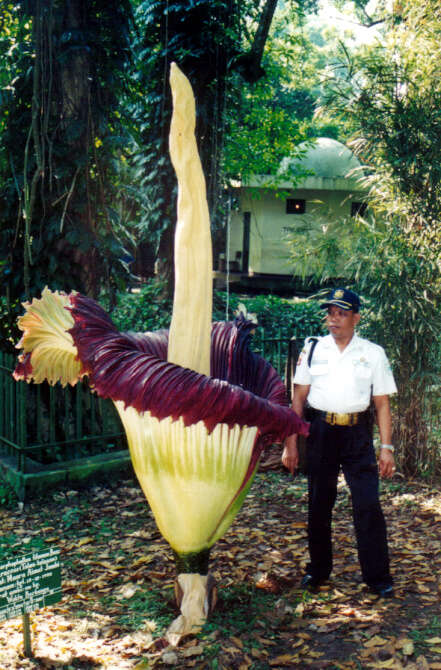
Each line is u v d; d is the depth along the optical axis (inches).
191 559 125.6
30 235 243.6
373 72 219.9
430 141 214.7
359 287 220.4
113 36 257.3
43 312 117.6
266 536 180.2
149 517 198.7
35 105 226.8
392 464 142.6
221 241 789.9
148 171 464.8
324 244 222.8
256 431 115.5
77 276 250.8
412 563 159.9
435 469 226.5
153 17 438.3
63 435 249.6
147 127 458.0
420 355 219.6
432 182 216.2
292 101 843.4
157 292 498.6
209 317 115.8
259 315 493.4
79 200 244.1
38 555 119.4
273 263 752.3
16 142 247.3
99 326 113.7
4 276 247.3
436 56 225.3
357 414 141.6
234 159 484.4
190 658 118.0
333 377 141.6
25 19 248.4
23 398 209.9
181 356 114.5
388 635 124.9
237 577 152.2
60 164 242.2
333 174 710.5
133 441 116.5
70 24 244.8
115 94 264.7
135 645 124.3
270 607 136.1
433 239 221.9
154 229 478.9
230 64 432.8
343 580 150.6
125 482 226.8
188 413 104.9
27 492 211.3
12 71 251.8
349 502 205.3
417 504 203.3
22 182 241.3
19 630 132.7
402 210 225.3
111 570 160.7
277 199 739.4
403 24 240.8
